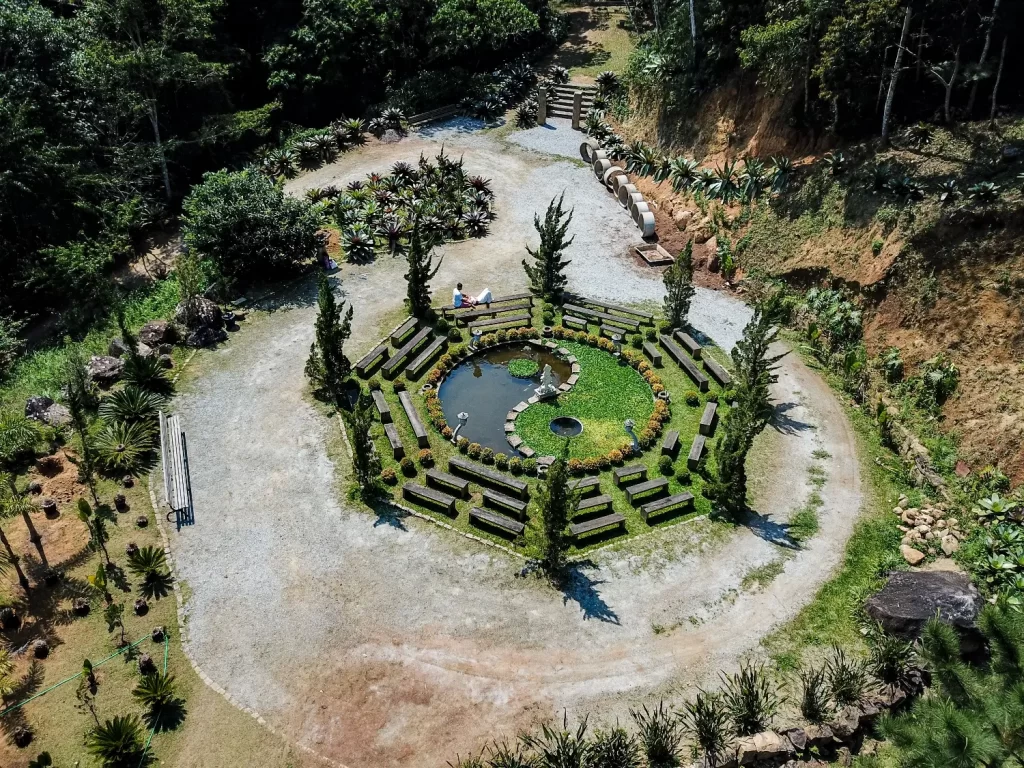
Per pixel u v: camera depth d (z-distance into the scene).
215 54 46.53
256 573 20.38
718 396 26.53
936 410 25.12
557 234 30.41
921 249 27.14
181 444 24.09
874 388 26.89
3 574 20.03
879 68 30.56
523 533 21.27
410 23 50.59
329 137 43.66
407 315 30.83
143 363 26.44
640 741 16.50
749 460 24.30
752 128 36.78
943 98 31.27
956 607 18.42
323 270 33.59
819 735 16.59
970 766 11.20
